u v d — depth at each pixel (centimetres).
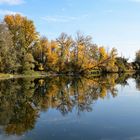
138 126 2022
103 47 11819
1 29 7038
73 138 1714
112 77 8719
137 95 3834
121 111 2623
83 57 10294
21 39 8344
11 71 8044
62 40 10331
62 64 10062
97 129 1936
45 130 1906
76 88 4819
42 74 9319
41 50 9906
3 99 3453
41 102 3231
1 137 1739
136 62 15962
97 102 3203
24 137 1738
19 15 8894
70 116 2411
